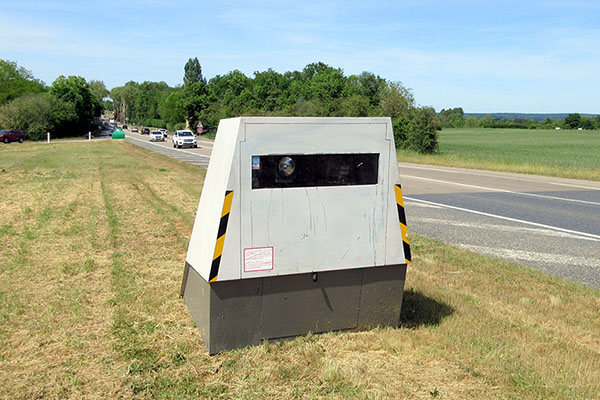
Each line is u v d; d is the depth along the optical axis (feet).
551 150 154.10
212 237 13.42
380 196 14.53
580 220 35.65
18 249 24.56
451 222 34.45
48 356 13.08
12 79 294.46
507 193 50.49
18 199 41.50
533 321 16.15
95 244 25.88
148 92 566.36
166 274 20.75
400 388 11.72
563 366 12.96
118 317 15.65
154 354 13.23
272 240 13.53
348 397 11.21
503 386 11.92
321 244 14.02
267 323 13.83
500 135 284.41
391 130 14.52
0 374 12.12
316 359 12.89
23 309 16.38
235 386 11.65
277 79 378.73
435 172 75.82
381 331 14.85
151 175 62.23
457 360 13.15
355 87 295.89
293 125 13.50
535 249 26.96
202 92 326.65
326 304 14.38
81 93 301.02
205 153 115.96
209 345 13.26
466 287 19.53
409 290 18.81
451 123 460.96
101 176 60.18
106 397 11.17
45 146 149.79
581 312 17.15
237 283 13.35
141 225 30.91
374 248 14.57
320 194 13.91
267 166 13.38
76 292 18.07
